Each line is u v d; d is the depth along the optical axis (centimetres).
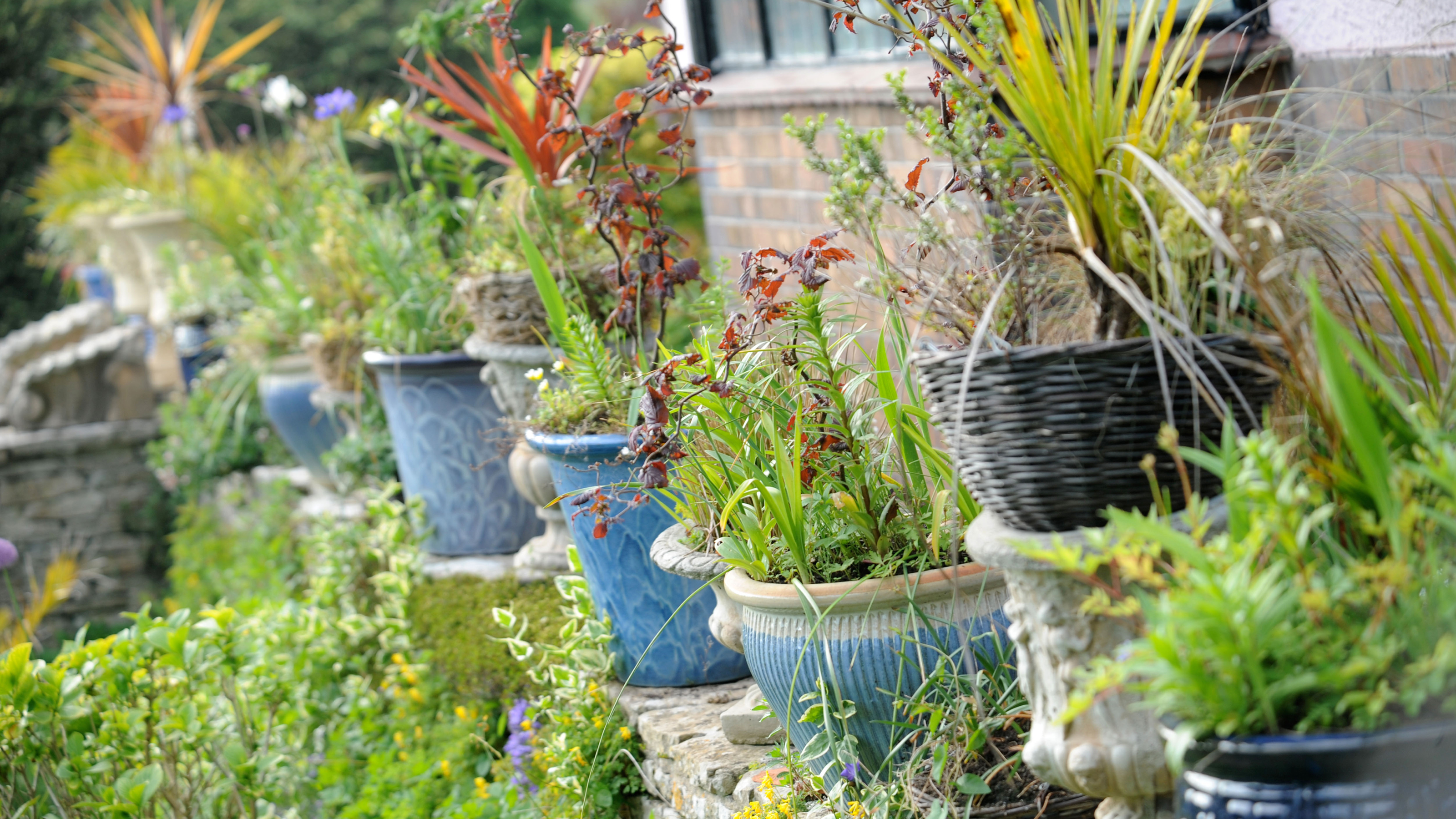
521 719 296
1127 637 145
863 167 187
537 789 289
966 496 200
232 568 557
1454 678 117
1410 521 120
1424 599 126
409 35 407
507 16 297
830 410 214
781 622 204
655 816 260
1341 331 130
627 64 820
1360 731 120
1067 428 141
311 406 516
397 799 311
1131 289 141
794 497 204
